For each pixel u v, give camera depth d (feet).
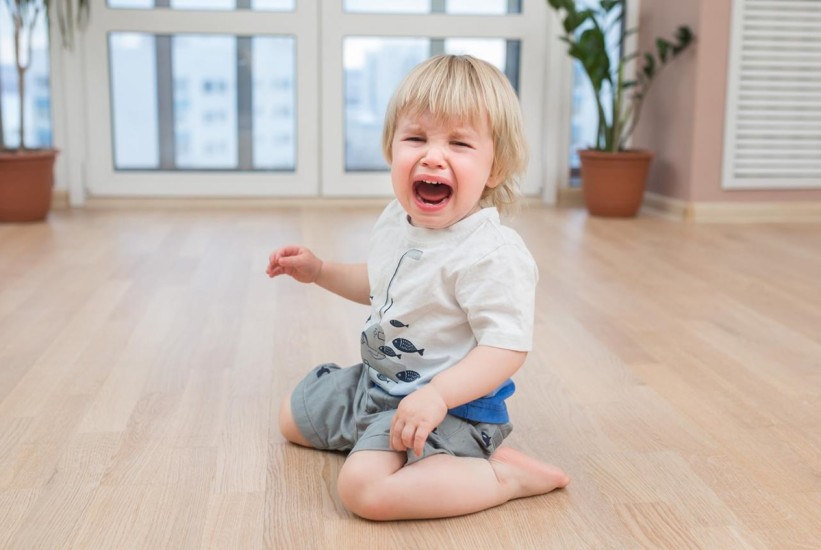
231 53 11.93
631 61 12.55
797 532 3.55
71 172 11.74
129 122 11.96
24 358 5.59
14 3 10.97
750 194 11.37
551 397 5.05
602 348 5.96
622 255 9.06
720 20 10.87
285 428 4.31
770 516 3.68
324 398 4.19
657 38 11.58
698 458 4.25
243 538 3.45
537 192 12.64
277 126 12.21
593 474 4.07
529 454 4.29
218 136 12.16
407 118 3.71
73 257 8.59
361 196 12.41
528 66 12.26
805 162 11.34
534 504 3.77
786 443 4.44
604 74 11.28
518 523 3.60
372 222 10.89
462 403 3.55
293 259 4.37
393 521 3.60
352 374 4.24
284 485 3.90
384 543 3.43
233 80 12.01
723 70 11.00
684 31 10.96
